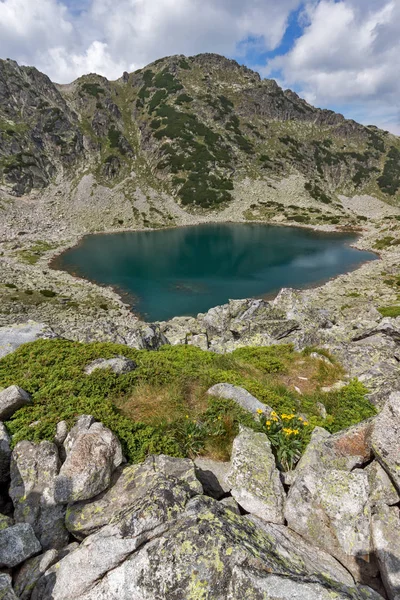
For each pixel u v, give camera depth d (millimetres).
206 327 30047
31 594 5184
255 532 5652
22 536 5801
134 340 19141
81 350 13461
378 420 7277
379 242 86438
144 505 5695
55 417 8758
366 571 5695
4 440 7938
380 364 15469
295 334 21844
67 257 75438
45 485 7004
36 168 119438
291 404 11180
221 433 8906
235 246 87750
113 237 97125
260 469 7359
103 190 123812
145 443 8164
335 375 15125
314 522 6324
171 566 4805
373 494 6531
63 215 107125
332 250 84000
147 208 118500
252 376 14523
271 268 69250
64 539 6285
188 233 102562
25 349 13406
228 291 56062
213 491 7465
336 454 7891
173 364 13305
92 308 46219
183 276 63844
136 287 57594
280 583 4516
